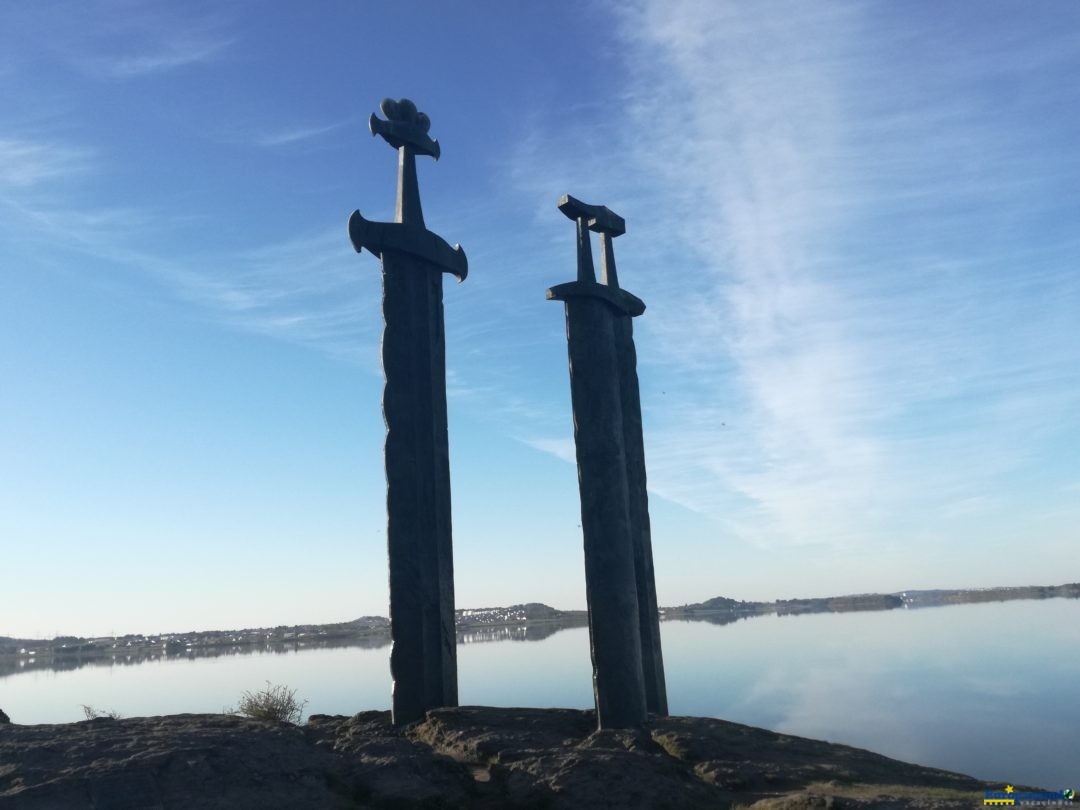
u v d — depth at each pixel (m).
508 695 42.12
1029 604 182.50
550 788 11.16
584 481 16.44
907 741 29.16
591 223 19.03
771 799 11.26
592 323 17.23
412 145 18.36
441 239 18.17
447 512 17.09
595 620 15.64
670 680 53.25
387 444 16.48
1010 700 38.81
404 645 15.79
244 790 9.78
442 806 10.74
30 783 9.20
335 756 11.54
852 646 78.81
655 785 11.27
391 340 17.00
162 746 10.23
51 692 65.44
